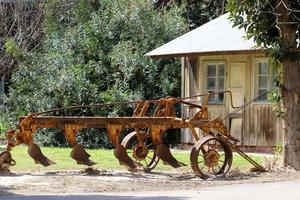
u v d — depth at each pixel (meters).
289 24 21.70
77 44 34.72
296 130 21.86
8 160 21.06
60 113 32.81
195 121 21.14
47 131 32.44
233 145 21.33
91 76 33.91
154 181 19.66
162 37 35.19
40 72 33.97
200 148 20.34
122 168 22.78
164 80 33.72
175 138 33.31
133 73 33.56
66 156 26.06
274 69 22.45
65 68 33.38
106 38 35.03
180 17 36.97
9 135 21.00
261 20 22.00
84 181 19.39
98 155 26.64
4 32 39.06
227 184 19.03
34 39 38.94
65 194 16.95
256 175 20.92
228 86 30.64
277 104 22.31
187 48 30.62
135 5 35.72
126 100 32.38
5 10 39.06
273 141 28.98
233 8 22.08
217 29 32.19
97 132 31.84
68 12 39.59
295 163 21.84
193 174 21.36
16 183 18.88
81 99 32.56
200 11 40.72
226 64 30.75
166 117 21.30
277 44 21.83
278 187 18.17
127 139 22.05
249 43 28.98
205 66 31.47
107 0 36.28
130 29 35.19
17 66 37.09
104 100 32.44
